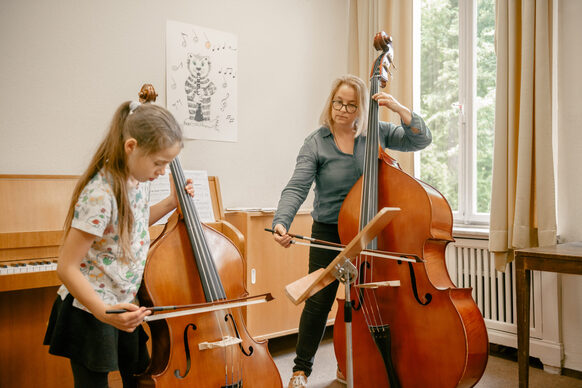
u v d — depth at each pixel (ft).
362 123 6.72
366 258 5.94
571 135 8.40
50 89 8.09
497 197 8.73
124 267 4.20
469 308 5.62
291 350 9.61
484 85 10.41
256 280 8.96
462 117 10.63
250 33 10.60
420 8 11.51
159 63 9.29
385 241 5.89
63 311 4.05
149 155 3.95
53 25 8.11
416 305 5.47
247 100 10.56
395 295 5.65
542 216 8.20
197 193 8.86
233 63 10.30
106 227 4.01
